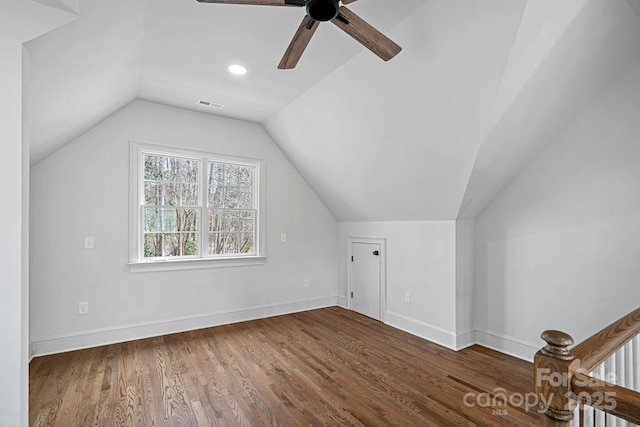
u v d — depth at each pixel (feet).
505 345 10.05
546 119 7.99
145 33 7.42
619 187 7.72
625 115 7.61
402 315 12.30
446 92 7.43
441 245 10.92
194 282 12.05
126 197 10.87
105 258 10.48
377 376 8.42
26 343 4.81
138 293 11.00
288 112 11.89
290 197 14.62
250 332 11.76
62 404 7.00
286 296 14.40
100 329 10.36
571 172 8.55
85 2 4.88
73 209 10.00
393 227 12.84
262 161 13.85
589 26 6.16
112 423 6.39
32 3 4.58
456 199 9.77
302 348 10.27
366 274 14.15
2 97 4.48
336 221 16.02
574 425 3.39
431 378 8.32
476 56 6.44
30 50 4.92
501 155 8.50
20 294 4.56
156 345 10.37
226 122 12.94
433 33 6.62
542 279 9.20
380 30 7.11
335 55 8.16
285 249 14.43
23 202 4.68
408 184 10.66
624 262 7.64
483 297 10.70
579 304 8.43
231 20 6.98
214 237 12.80
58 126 8.24
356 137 10.54
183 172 12.18
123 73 8.54
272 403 7.14
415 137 9.00
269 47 8.03
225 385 7.89
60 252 9.80
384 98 8.66
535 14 5.53
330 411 6.86
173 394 7.47
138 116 11.14
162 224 11.68
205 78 9.64
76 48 5.78
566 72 6.90
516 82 6.63
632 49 7.26
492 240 10.46
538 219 9.28
